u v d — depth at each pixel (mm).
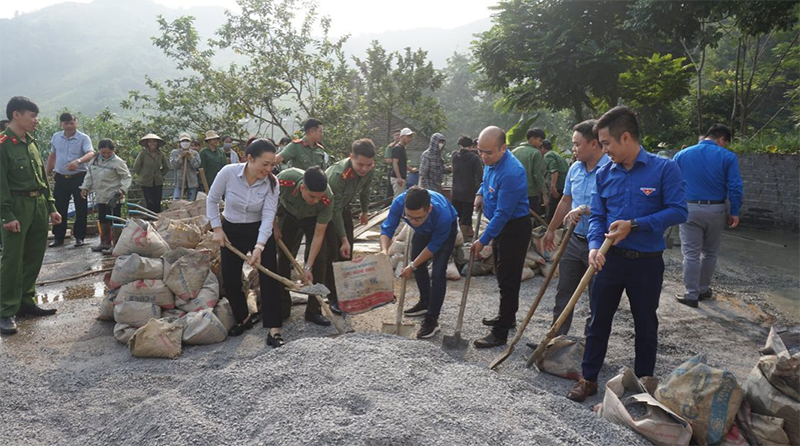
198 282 4469
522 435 2305
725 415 2527
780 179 12070
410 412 2377
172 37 15164
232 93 14914
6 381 3453
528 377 3580
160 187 8797
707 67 24688
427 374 2871
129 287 4324
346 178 4551
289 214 4402
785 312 5262
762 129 19375
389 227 4477
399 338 3420
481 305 5234
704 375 2598
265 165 3895
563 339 3652
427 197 3820
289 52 15531
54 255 7449
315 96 15609
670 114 22469
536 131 7199
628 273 3012
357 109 16469
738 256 8391
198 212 5820
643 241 2957
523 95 17234
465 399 2564
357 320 4773
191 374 3611
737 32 19484
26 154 4578
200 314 4172
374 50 21156
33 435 2838
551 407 2664
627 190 2979
